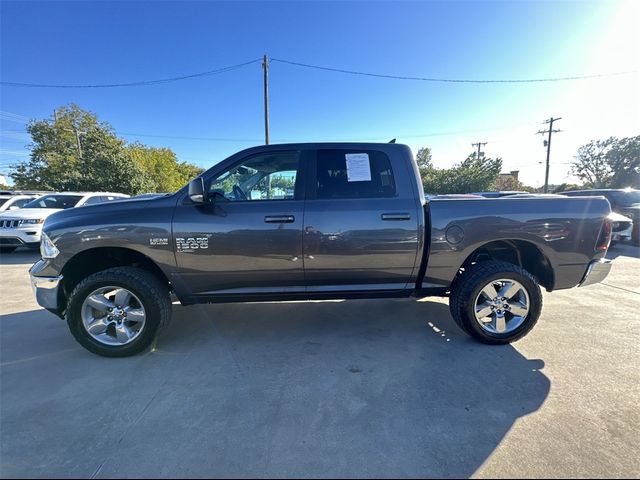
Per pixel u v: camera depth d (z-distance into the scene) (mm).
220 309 4457
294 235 3123
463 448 2027
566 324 3895
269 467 1897
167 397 2549
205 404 2465
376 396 2547
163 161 41469
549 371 2877
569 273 3365
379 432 2164
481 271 3273
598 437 2102
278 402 2480
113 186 24156
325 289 3328
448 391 2602
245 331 3762
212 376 2840
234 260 3137
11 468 1893
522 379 2758
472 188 32344
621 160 42125
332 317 4168
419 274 3375
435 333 3686
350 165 3268
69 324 3105
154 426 2232
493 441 2082
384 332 3719
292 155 3271
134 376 2844
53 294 3141
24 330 3834
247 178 3223
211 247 3100
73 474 1855
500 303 3322
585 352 3213
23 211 8680
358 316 4199
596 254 3350
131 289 3076
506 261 3727
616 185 42281
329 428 2203
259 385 2703
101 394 2590
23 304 4773
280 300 3383
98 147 26406
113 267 3369
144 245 3076
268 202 3156
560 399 2488
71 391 2629
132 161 25000
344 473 1855
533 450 2004
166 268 3127
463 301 3287
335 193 3223
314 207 3154
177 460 1947
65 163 35188
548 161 37812
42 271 3123
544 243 3270
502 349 3291
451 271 3314
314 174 3246
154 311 3113
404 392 2592
